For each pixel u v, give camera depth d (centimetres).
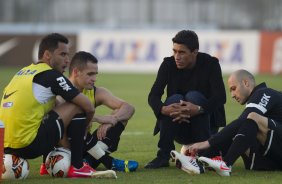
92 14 10838
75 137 1911
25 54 8875
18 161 1875
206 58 2228
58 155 1931
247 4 10825
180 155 2002
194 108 2106
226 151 2016
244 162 2091
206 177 1936
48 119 1875
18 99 1853
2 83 6141
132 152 2567
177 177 1942
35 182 1839
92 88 2089
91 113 1914
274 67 8294
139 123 3600
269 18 10700
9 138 1856
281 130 1966
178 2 10756
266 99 1981
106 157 2073
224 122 2281
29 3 11050
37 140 1858
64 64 1942
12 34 8875
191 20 10775
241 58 8381
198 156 2023
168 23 10744
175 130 2142
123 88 6125
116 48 8725
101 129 2081
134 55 8694
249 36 8362
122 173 2027
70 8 10825
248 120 1939
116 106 2122
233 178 1914
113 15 10838
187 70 2227
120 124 2106
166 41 8619
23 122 1847
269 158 2033
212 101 2153
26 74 1889
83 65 2038
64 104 1902
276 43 8294
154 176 1964
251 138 1930
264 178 1916
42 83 1869
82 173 1925
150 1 10762
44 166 2019
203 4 10788
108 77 7694
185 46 2153
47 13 10612
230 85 2061
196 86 2227
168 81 2245
